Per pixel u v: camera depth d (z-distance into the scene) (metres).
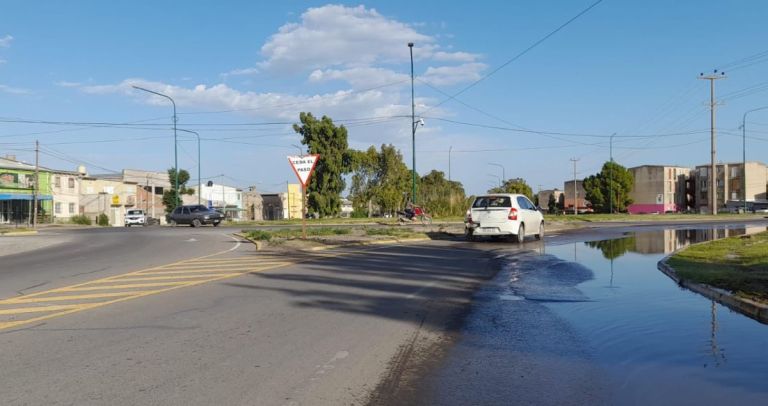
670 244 20.25
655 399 5.03
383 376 5.66
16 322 7.93
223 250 19.28
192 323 7.85
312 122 58.09
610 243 20.81
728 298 9.03
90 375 5.61
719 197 105.00
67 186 65.38
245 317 8.24
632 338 7.10
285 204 99.75
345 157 59.84
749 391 5.20
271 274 12.71
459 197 52.19
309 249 18.92
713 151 57.44
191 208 42.94
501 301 9.55
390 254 17.16
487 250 18.31
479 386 5.39
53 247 23.95
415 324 7.86
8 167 57.06
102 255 18.72
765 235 21.58
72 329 7.51
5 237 31.31
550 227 31.16
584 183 103.44
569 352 6.53
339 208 59.72
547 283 11.39
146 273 13.11
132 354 6.34
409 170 68.62
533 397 5.10
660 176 109.69
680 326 7.67
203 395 5.07
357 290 10.57
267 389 5.25
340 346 6.71
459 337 7.18
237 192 98.44
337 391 5.22
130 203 76.81
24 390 5.18
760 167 103.81
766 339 6.98
